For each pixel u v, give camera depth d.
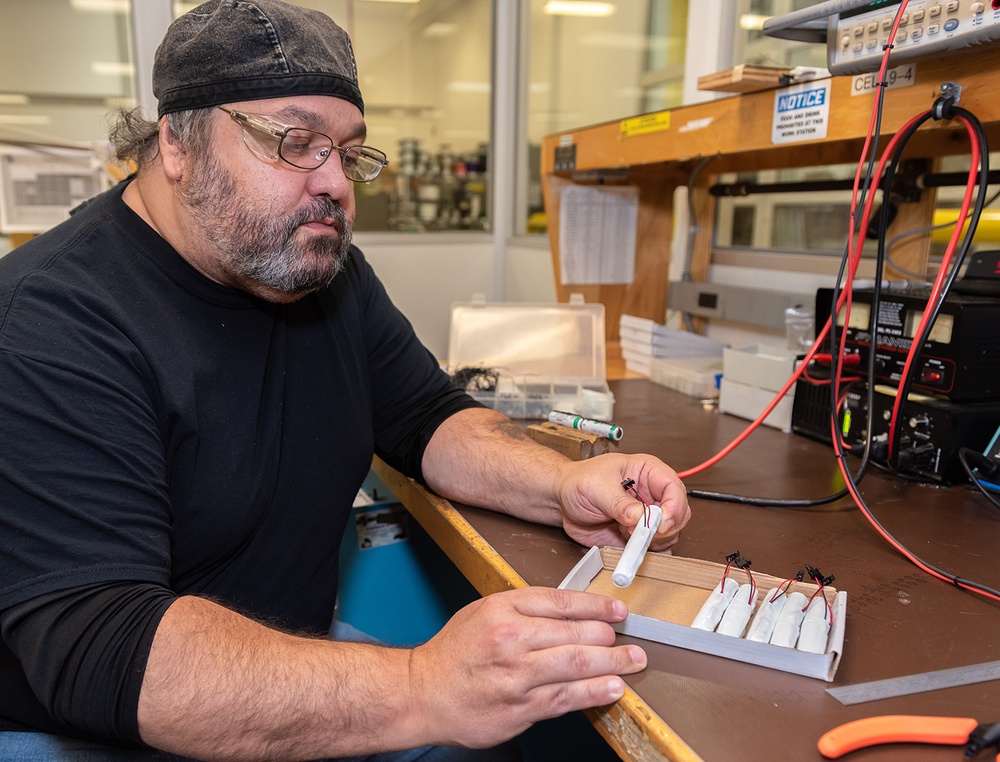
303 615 0.93
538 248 2.97
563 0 2.98
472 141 3.47
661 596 0.67
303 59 0.73
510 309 1.56
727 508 0.90
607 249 1.88
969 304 0.91
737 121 1.17
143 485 0.66
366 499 1.43
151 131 0.82
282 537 0.89
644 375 1.66
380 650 0.62
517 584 0.71
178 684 0.56
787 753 0.47
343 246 0.83
